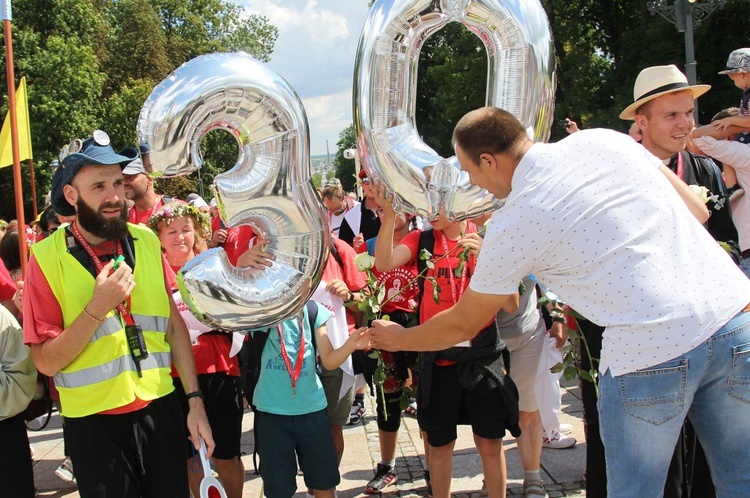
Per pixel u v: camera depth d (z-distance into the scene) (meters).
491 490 3.31
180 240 3.66
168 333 2.89
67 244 2.65
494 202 2.81
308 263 2.82
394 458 4.26
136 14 36.91
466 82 23.31
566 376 2.97
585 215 2.22
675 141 3.04
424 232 3.55
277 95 2.66
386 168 2.78
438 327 2.58
